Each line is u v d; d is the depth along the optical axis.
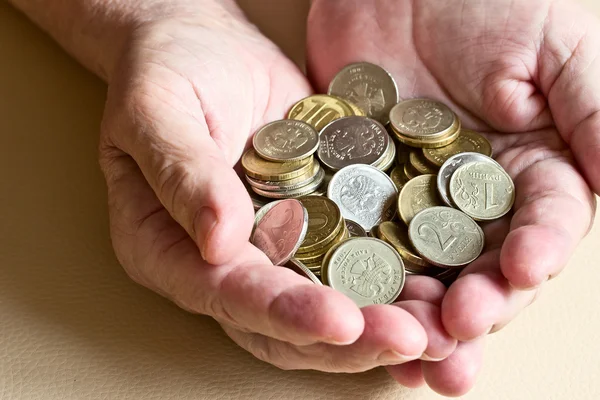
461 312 0.29
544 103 0.36
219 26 0.39
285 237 0.32
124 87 0.33
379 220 0.34
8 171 0.38
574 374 0.33
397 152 0.37
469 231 0.33
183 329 0.33
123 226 0.32
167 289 0.32
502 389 0.32
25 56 0.43
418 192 0.35
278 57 0.39
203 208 0.29
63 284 0.35
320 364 0.30
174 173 0.30
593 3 0.43
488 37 0.36
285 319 0.28
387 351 0.28
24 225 0.36
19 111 0.40
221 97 0.34
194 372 0.32
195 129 0.32
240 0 0.44
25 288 0.34
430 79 0.38
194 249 0.31
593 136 0.33
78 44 0.41
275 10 0.44
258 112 0.37
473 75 0.36
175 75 0.33
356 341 0.28
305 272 0.32
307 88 0.39
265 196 0.35
